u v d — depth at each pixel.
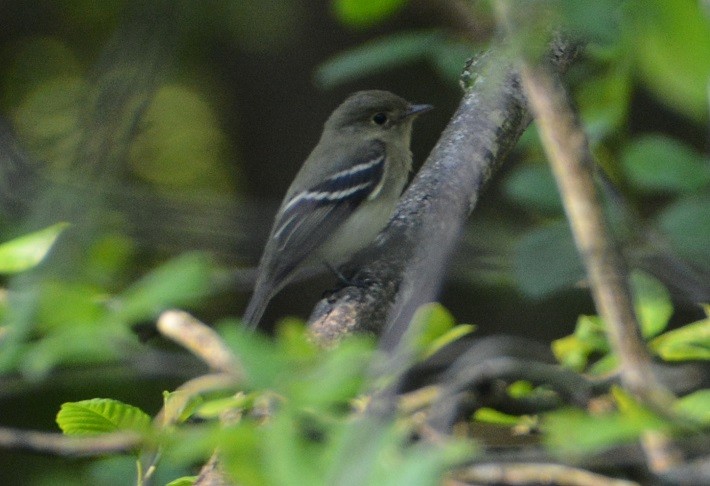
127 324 5.43
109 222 11.71
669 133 14.51
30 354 5.22
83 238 8.28
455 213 7.59
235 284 12.74
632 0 3.09
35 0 20.03
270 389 3.38
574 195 4.02
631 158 6.00
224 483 4.98
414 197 9.12
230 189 20.20
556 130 4.03
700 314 6.92
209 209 12.91
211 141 20.27
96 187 10.67
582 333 6.58
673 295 6.23
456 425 4.84
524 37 3.25
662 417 3.45
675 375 4.56
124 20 13.57
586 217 4.00
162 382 13.41
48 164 13.67
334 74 9.06
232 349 3.46
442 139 8.87
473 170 8.19
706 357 5.70
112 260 8.53
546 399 5.22
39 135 18.30
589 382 4.75
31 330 5.37
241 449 3.25
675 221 5.70
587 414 3.89
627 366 3.87
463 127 8.62
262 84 20.38
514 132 8.45
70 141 15.78
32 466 13.90
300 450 3.10
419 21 18.81
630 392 3.84
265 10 18.03
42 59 19.98
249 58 20.22
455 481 3.98
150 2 13.39
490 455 4.09
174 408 5.29
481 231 11.00
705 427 3.87
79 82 19.59
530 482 4.12
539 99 4.05
